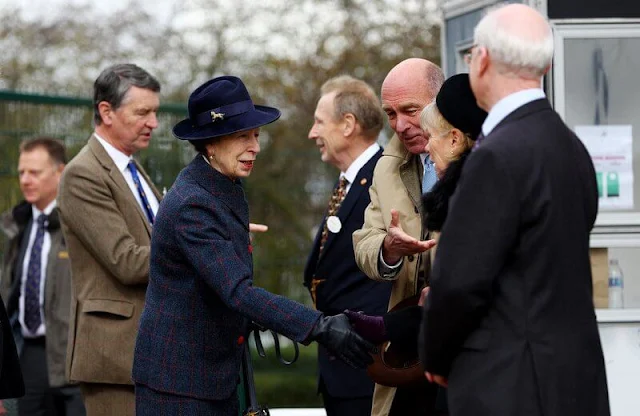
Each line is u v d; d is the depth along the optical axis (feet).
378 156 24.80
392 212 19.25
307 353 56.13
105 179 23.99
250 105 19.25
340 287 23.80
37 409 32.73
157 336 19.13
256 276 52.75
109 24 68.44
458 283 14.70
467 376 15.17
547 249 14.90
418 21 64.59
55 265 32.09
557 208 14.96
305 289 53.06
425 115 18.63
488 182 14.80
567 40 25.23
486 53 15.58
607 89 25.41
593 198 15.96
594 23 25.04
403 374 19.52
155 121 25.00
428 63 20.85
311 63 65.10
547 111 15.49
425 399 20.34
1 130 39.75
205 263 18.54
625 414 24.97
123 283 23.53
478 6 27.78
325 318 18.43
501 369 14.92
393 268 19.97
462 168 16.34
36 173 32.53
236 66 65.51
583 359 15.01
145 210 24.86
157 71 66.13
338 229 23.93
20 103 39.99
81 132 40.78
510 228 14.73
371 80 64.23
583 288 15.21
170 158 41.14
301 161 54.90
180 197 18.92
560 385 14.80
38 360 32.53
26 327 32.40
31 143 32.86
